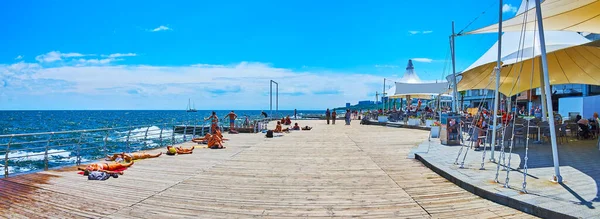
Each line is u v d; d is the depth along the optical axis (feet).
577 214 13.73
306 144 43.50
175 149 34.24
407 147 39.81
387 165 27.84
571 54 35.17
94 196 18.28
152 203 17.13
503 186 18.49
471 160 27.09
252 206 16.75
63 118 260.62
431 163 25.96
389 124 84.94
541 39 18.42
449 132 38.50
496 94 25.58
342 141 47.19
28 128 140.77
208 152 35.88
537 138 39.17
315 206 16.75
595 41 27.12
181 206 16.67
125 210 16.01
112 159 30.32
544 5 21.79
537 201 15.57
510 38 38.96
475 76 47.88
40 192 18.95
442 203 17.11
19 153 65.21
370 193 19.08
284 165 28.02
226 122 85.56
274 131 63.31
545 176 20.62
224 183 21.53
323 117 138.21
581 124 42.52
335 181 22.11
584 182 18.92
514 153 30.48
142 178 22.85
